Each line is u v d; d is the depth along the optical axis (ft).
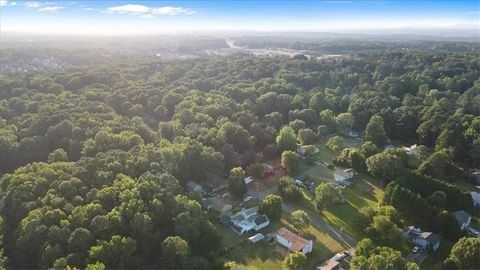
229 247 282.36
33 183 295.28
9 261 247.09
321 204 327.06
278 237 286.05
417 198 307.37
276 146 440.04
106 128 412.16
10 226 269.44
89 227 255.50
